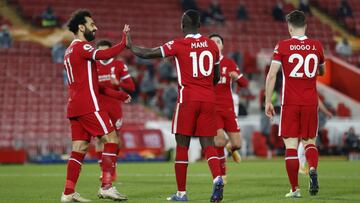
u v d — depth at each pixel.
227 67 41.19
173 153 84.69
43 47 110.12
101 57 29.80
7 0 117.25
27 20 114.88
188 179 46.97
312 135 31.88
